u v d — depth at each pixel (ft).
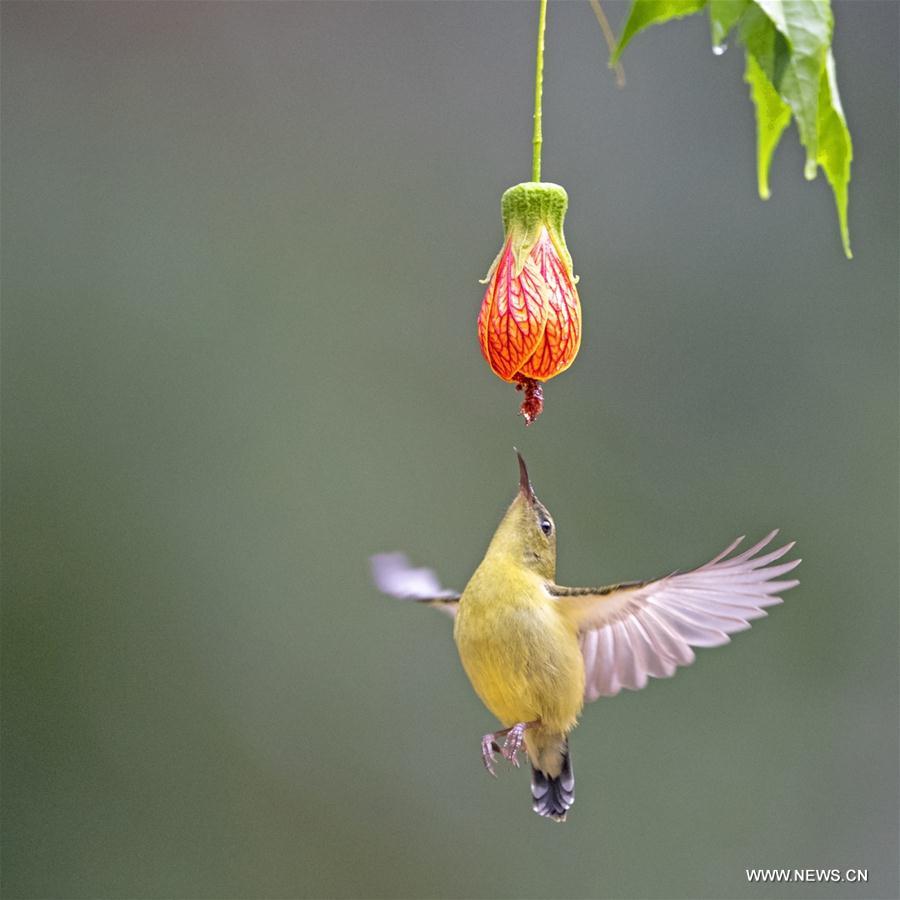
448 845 34.86
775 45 13.32
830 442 36.01
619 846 33.94
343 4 40.14
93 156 38.86
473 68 39.42
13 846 34.65
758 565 16.24
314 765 35.70
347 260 38.73
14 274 37.81
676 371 36.52
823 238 36.70
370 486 37.55
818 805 34.06
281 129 39.47
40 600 35.99
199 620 36.42
